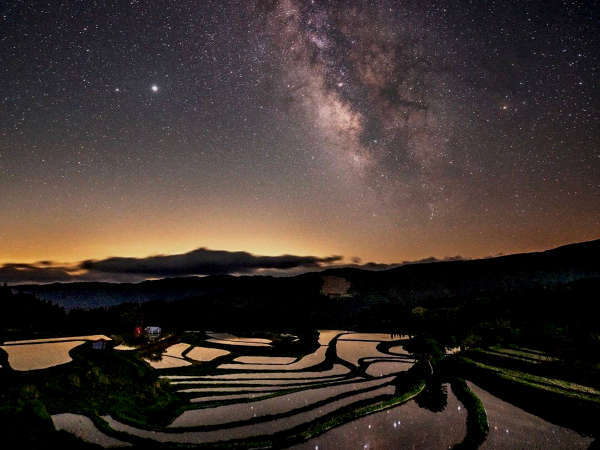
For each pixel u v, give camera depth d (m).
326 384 32.66
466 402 25.95
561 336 45.00
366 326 82.25
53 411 20.59
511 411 24.59
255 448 18.31
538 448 19.09
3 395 20.86
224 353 48.97
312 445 19.17
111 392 24.89
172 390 29.14
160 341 51.09
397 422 22.34
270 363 43.47
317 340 63.44
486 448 19.06
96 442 17.78
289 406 25.88
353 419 22.66
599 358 33.72
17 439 14.28
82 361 29.56
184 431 20.61
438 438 20.20
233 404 26.28
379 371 39.25
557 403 24.31
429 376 33.16
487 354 38.72
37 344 37.47
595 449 18.34
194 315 86.31
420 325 75.50
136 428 20.38
